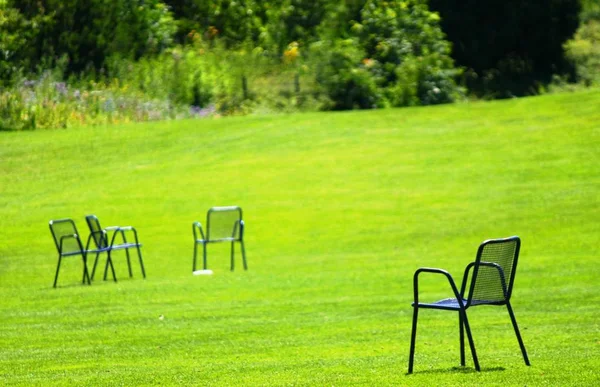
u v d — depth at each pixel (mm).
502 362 23688
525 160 72688
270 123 91812
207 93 107062
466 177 69438
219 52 118625
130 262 52219
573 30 143625
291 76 115688
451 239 54125
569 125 82250
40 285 45688
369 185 69125
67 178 75938
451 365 23719
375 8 117375
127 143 86375
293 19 129750
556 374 21516
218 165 77500
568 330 28719
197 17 131375
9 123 92688
